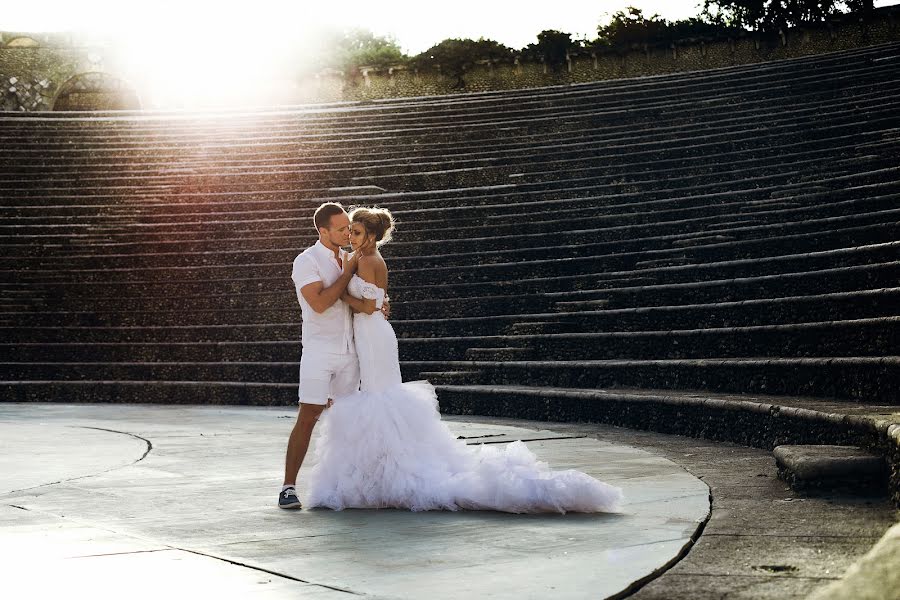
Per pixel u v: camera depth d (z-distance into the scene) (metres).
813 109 16.66
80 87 28.42
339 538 4.01
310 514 4.66
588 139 18.77
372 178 18.98
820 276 9.95
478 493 4.69
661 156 16.92
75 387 13.55
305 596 3.03
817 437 6.16
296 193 18.61
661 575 3.29
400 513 4.68
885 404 7.03
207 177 19.58
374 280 5.07
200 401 13.18
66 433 8.84
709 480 5.56
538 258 14.29
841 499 4.70
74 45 27.91
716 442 7.69
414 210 17.00
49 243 17.17
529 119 20.39
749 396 8.20
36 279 16.16
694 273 11.98
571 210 15.47
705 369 9.34
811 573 3.21
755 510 4.48
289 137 21.66
